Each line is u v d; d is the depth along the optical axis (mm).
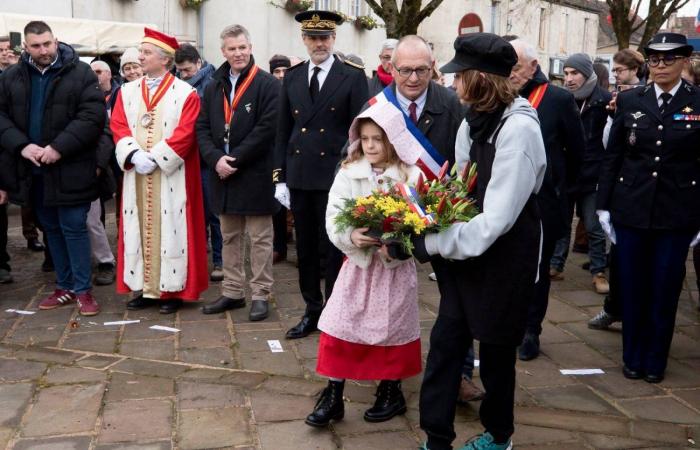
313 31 4316
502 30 24688
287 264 6688
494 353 2844
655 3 12992
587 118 5723
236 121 4883
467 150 2977
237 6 14852
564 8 29656
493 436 2986
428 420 2865
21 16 9945
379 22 19641
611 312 4840
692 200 3832
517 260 2680
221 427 3412
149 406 3633
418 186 2801
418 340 3381
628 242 3979
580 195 5797
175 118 5047
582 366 4246
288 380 3957
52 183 4953
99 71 6754
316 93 4406
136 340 4613
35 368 4121
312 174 4371
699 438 3338
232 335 4707
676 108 3824
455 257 2623
